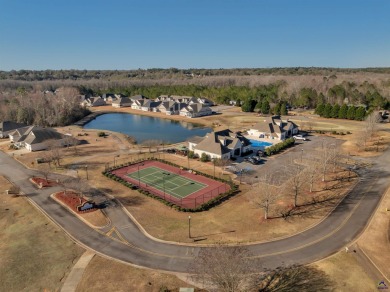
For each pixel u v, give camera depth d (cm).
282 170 7069
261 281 3516
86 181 6575
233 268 2997
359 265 3775
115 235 4528
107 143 9881
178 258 3984
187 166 7512
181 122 14200
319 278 3559
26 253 4091
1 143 9838
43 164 7712
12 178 6775
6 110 13250
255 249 4131
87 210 5247
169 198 5791
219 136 8325
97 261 3931
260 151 8288
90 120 15050
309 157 7981
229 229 4641
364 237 4359
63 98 14738
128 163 7750
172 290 3400
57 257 4012
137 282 3538
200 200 5700
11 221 4922
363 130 9419
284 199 5569
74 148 9231
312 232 4516
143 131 12431
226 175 6881
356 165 7294
